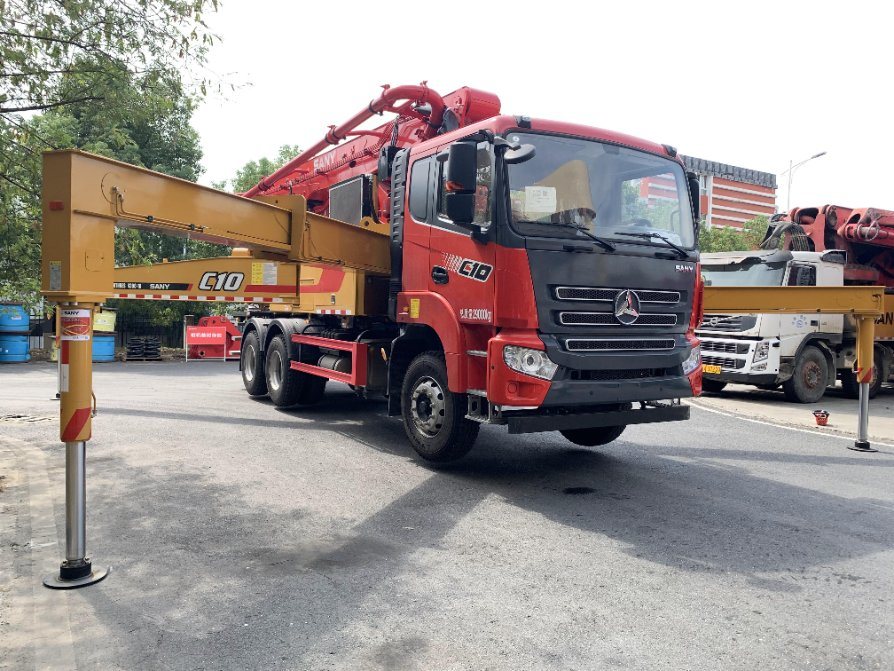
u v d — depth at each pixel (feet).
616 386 19.07
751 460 24.39
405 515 17.25
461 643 10.69
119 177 14.89
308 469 21.71
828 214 46.01
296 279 32.55
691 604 12.26
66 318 13.23
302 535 15.60
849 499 19.40
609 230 19.77
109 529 15.76
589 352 18.75
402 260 23.36
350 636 10.88
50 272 13.28
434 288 21.47
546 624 11.38
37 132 21.06
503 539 15.61
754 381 40.75
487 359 18.80
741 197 309.42
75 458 12.94
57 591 12.41
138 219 15.57
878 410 39.60
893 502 19.11
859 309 26.13
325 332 30.63
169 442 25.23
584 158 19.95
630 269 19.53
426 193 22.08
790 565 14.24
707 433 29.86
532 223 18.72
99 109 21.24
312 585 12.85
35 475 20.13
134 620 11.35
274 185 38.37
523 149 18.04
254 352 36.47
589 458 24.17
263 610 11.76
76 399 12.96
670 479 21.42
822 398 45.65
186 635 10.86
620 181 20.38
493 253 18.74
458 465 22.71
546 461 23.61
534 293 18.22
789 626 11.45
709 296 25.61
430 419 21.79
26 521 16.11
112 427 27.99
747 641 10.90
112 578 13.04
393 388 23.75
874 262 47.32
